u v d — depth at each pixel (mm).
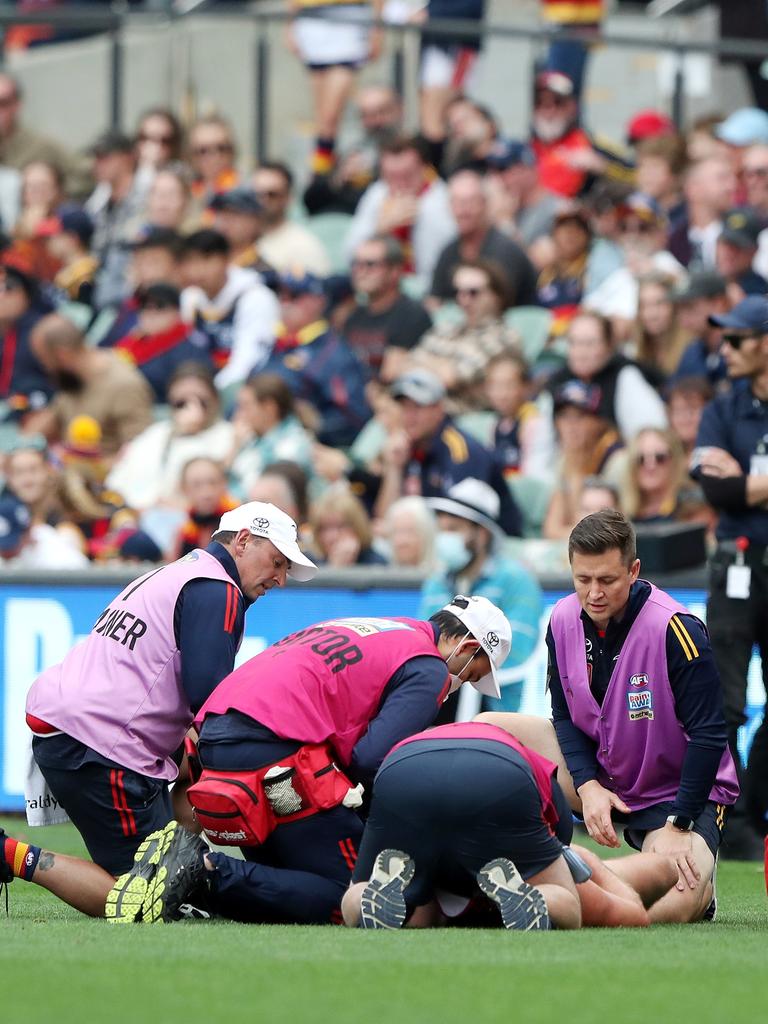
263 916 19234
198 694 19719
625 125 51094
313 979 14602
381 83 49688
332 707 19266
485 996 13883
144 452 37969
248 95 49812
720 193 43688
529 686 30891
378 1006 13367
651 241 43000
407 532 33719
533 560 33375
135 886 18938
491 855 18094
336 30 49156
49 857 19594
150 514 35344
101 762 19781
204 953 16109
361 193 49000
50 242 48031
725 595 27516
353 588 32469
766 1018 13148
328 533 34219
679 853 19750
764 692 30406
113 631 20141
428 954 16125
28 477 35875
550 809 18359
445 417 35250
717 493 27281
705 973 15258
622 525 19672
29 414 40812
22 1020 12711
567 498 35531
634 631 20031
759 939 18031
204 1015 12930
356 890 18531
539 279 44281
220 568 20172
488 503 29859
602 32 51250
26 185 49156
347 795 19062
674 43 48906
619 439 36031
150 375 41969
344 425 40438
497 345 39969
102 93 50719
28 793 20750
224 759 19016
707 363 37406
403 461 36406
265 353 41938
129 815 19953
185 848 19062
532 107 48875
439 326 41344
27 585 33000
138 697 19875
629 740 20281
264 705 19000
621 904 18891
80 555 35375
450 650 20422
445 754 17984
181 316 42312
